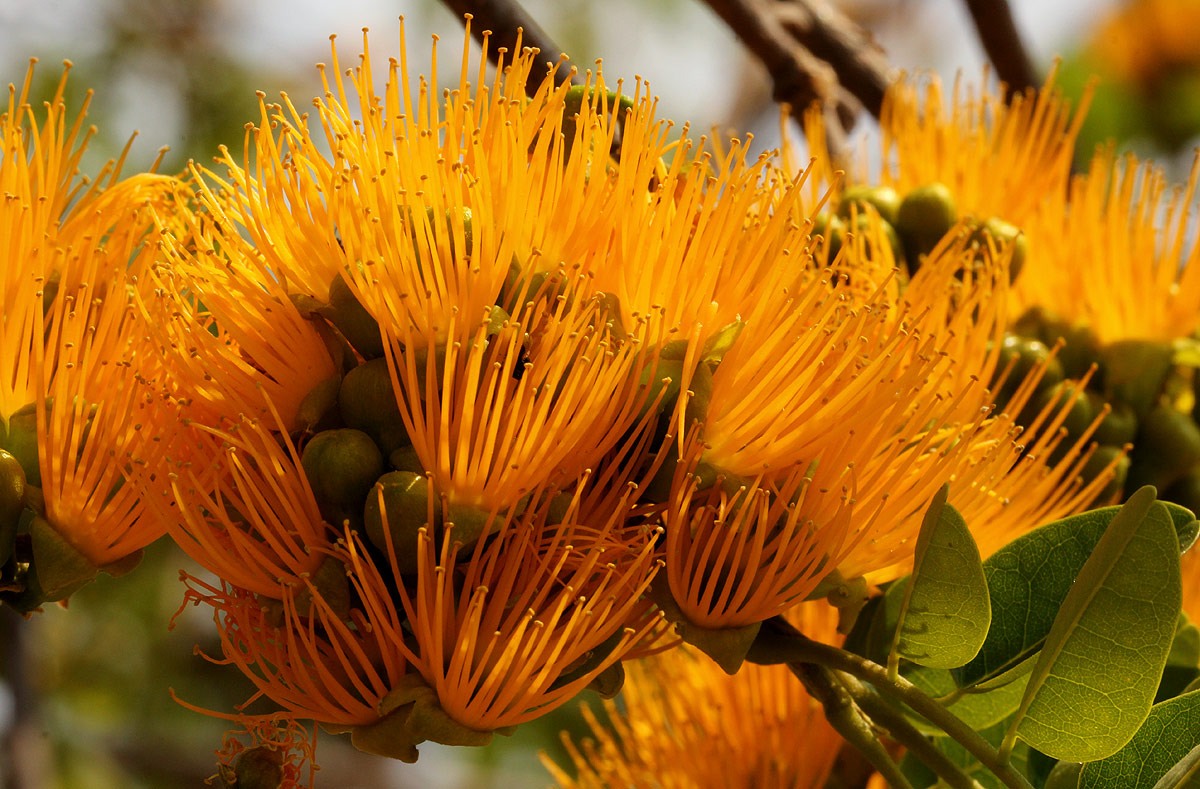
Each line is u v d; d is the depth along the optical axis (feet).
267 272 1.32
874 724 1.34
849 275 1.41
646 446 1.31
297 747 1.33
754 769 1.49
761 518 1.30
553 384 1.28
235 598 1.30
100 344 1.33
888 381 1.32
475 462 1.29
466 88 1.32
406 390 1.30
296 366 1.32
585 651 1.29
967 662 1.32
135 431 1.32
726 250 1.32
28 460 1.34
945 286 1.40
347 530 1.28
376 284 1.29
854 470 1.31
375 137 1.31
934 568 1.31
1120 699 1.31
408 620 1.29
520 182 1.31
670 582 1.30
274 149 1.32
